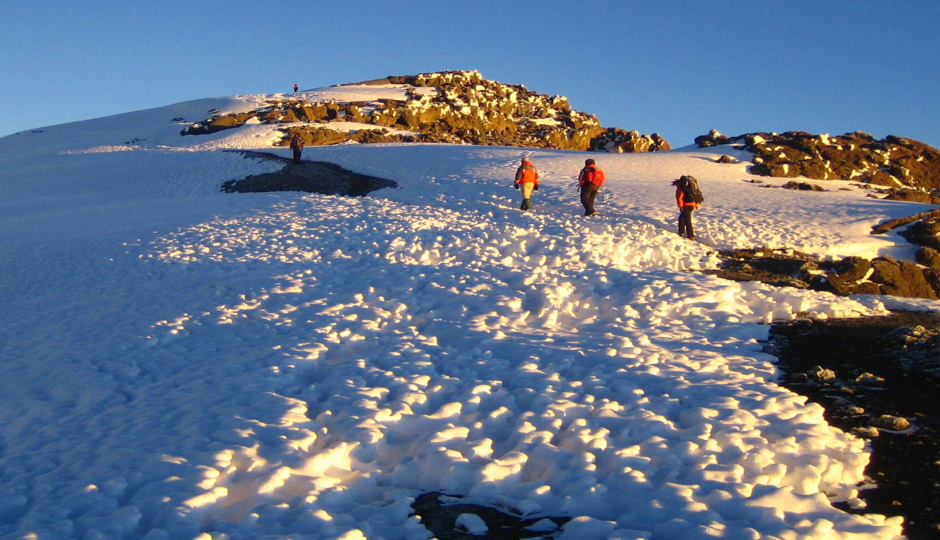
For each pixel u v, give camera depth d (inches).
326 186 1254.3
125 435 257.6
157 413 281.6
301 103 2945.4
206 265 596.4
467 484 221.9
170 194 1353.3
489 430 260.2
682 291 459.8
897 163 1348.4
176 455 231.6
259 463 225.1
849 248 711.7
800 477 218.7
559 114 3954.2
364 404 277.1
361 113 2783.0
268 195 1101.1
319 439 251.9
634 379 308.0
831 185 1161.4
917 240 732.7
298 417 267.6
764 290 487.5
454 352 356.2
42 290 561.0
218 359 355.3
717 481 212.4
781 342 379.2
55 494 211.8
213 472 217.9
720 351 359.9
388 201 957.8
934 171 1387.8
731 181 1148.5
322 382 313.7
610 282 493.4
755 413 266.2
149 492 206.5
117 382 330.3
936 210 834.2
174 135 2534.5
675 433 249.6
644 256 611.8
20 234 869.8
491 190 1050.7
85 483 214.7
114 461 231.9
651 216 834.2
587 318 418.9
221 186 1371.8
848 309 448.1
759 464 225.0
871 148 1402.6
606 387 298.2
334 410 277.3
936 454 243.9
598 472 225.5
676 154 1396.4
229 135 2298.2
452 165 1312.7
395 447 250.1
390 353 351.6
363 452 242.8
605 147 3152.1
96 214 1013.8
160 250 656.4
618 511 202.4
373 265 573.6
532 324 409.4
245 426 255.3
